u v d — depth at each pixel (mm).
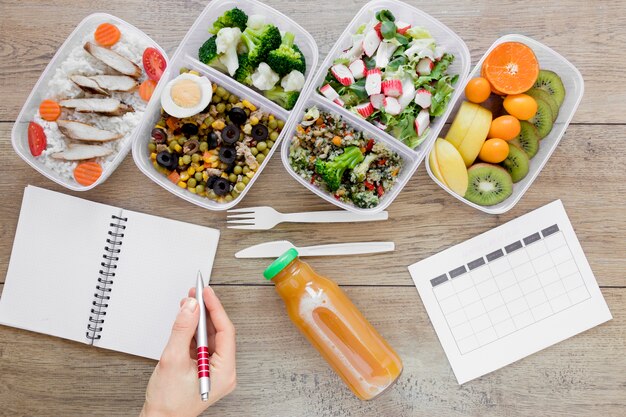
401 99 1208
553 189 1304
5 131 1308
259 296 1315
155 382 1140
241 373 1324
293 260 1194
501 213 1294
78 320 1315
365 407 1326
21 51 1301
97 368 1334
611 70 1284
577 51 1284
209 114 1235
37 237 1313
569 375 1312
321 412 1326
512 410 1315
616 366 1310
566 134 1299
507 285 1307
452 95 1233
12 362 1338
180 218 1308
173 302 1304
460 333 1309
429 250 1308
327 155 1224
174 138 1245
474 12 1281
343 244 1300
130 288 1309
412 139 1231
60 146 1253
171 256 1304
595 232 1302
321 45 1287
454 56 1242
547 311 1307
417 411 1321
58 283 1315
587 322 1304
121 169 1307
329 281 1244
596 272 1305
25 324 1318
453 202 1303
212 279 1312
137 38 1248
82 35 1258
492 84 1216
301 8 1282
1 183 1318
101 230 1308
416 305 1312
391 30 1175
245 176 1252
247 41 1205
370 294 1313
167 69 1220
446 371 1315
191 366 1159
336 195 1254
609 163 1297
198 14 1286
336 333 1229
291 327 1320
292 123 1227
